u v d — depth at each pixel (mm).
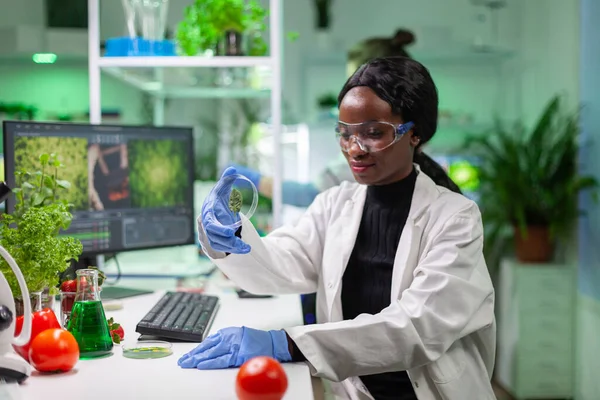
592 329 3303
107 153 1790
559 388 3512
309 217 1646
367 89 1357
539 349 3498
